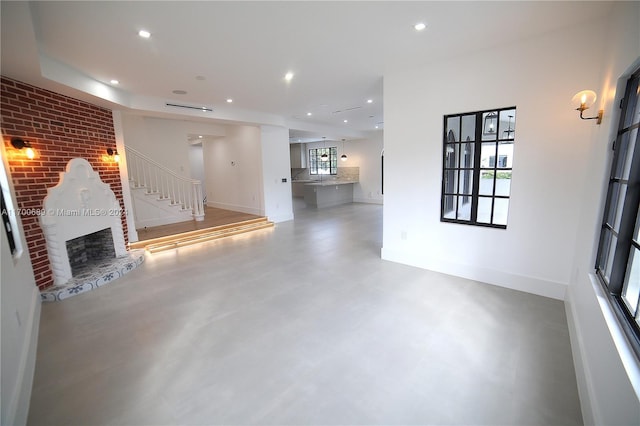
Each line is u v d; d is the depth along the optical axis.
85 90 3.66
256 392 1.93
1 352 1.62
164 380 2.06
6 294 1.93
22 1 1.78
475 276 3.63
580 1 2.25
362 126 8.95
